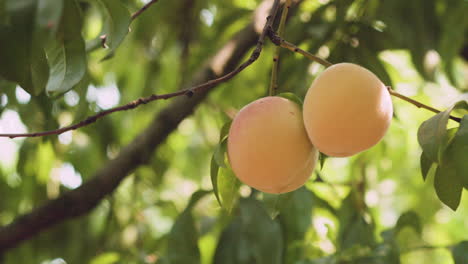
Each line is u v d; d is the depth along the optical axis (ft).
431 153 3.40
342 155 3.51
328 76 3.48
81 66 3.53
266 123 3.48
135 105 3.53
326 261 4.52
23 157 5.59
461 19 4.81
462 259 4.40
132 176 6.48
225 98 6.05
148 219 6.32
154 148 5.05
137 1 5.70
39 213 4.87
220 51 5.10
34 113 5.26
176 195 7.60
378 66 4.58
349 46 4.60
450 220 7.77
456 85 5.14
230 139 3.54
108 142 6.02
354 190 4.83
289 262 4.67
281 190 3.57
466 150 3.44
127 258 5.04
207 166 7.52
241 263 4.60
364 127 3.44
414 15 4.78
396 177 7.03
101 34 4.05
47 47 3.50
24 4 3.26
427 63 4.82
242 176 3.53
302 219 4.61
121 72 6.34
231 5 6.12
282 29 3.68
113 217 5.69
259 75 5.74
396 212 7.85
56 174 5.88
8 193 5.86
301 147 3.50
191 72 5.95
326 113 3.44
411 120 6.03
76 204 4.90
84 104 4.23
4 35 3.38
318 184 4.80
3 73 3.43
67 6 3.45
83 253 5.60
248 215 4.64
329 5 4.79
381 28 4.73
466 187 3.44
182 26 5.99
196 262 4.68
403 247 4.56
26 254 5.55
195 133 7.44
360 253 4.52
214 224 4.89
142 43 6.00
